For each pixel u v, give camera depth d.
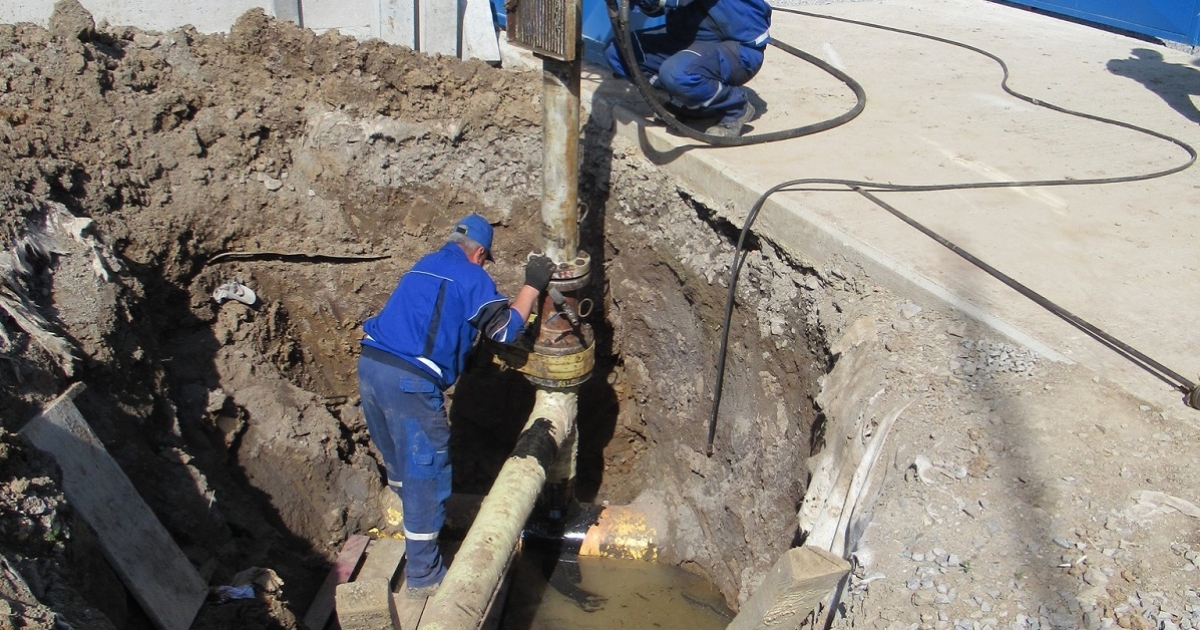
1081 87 6.13
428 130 5.85
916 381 3.30
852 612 2.66
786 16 7.87
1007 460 2.92
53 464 3.45
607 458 6.38
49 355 3.89
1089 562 2.58
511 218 6.01
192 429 4.92
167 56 5.63
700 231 5.14
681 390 5.61
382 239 5.92
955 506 2.81
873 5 8.37
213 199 5.52
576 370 4.80
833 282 4.10
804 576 2.55
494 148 5.93
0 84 5.05
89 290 4.36
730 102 5.12
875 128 5.39
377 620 2.56
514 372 6.35
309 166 5.79
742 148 5.09
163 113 5.46
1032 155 5.00
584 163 5.85
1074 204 4.40
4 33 5.19
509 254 6.09
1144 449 2.89
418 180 5.90
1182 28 6.77
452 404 6.41
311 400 5.54
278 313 5.83
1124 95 5.98
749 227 4.55
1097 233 4.12
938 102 5.84
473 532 4.00
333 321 5.96
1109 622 2.40
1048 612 2.46
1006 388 3.19
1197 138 5.22
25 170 4.75
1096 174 4.74
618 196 5.68
